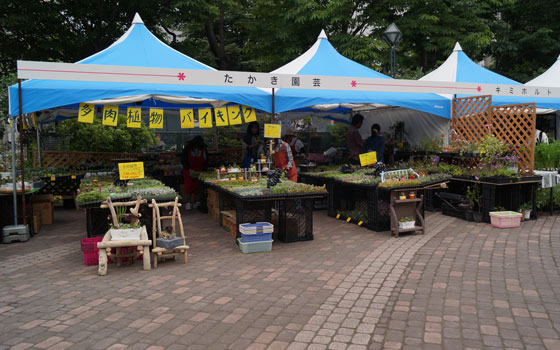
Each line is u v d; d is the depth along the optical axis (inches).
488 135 378.9
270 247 273.3
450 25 749.3
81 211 446.6
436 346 144.5
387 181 313.3
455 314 170.4
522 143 379.9
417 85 316.5
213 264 244.2
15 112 301.0
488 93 337.1
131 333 156.3
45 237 323.0
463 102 445.4
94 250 242.5
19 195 319.6
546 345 143.9
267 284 208.1
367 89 303.6
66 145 561.0
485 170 359.9
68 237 322.3
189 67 359.6
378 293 194.5
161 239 244.4
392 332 155.4
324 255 260.7
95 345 147.3
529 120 367.9
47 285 210.5
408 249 271.4
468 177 359.6
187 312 174.7
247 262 247.4
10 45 587.5
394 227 307.0
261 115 559.5
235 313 173.3
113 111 327.6
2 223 320.2
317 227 346.0
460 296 189.6
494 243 282.2
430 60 869.2
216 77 269.9
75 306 182.4
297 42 727.7
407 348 143.6
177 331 157.6
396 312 173.0
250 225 271.9
